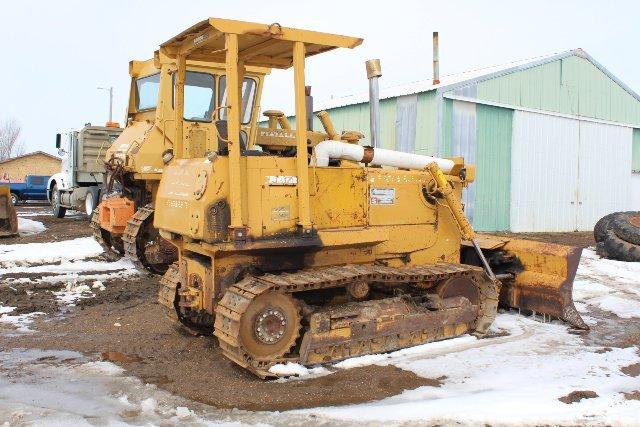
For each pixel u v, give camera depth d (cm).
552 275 742
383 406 469
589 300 876
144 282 964
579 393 497
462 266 664
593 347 640
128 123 1151
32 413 459
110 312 781
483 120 1772
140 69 1129
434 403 471
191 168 576
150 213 945
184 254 636
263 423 443
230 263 569
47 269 1048
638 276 1077
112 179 1103
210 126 1005
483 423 442
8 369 564
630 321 756
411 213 675
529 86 1883
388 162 684
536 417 448
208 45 606
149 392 506
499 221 1855
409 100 1738
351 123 1942
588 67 2069
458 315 647
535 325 725
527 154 1903
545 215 1980
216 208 533
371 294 635
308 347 547
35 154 5119
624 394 502
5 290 888
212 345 644
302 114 557
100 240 1148
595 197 2139
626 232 1283
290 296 547
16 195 2959
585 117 2073
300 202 557
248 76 1005
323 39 567
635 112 2264
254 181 543
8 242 1392
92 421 446
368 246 638
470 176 762
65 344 646
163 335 681
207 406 478
